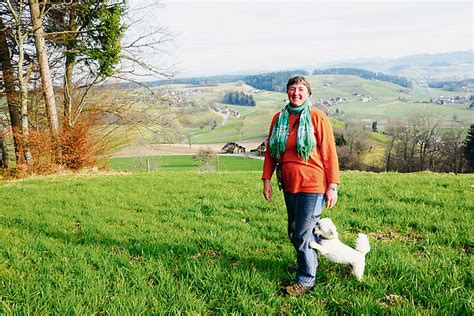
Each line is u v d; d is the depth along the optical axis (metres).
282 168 3.83
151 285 4.05
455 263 4.33
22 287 3.98
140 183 11.79
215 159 66.75
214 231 6.02
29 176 15.71
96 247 5.42
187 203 8.36
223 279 4.11
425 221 6.04
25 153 16.44
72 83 18.81
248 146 89.69
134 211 7.87
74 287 3.98
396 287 3.81
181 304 3.63
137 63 19.20
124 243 5.64
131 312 3.50
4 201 9.23
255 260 4.68
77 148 17.25
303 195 3.71
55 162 16.89
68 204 8.66
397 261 4.30
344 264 4.08
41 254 5.20
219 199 8.72
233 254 4.93
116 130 20.08
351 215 6.73
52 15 17.55
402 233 5.80
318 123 3.67
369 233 5.91
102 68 17.50
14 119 18.41
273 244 5.31
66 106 18.53
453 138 53.06
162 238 5.76
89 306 3.62
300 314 3.38
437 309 3.32
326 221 3.87
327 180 3.76
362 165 60.00
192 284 4.09
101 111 19.77
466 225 5.69
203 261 4.61
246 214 7.20
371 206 7.29
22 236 6.15
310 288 3.88
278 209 7.46
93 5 16.75
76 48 17.11
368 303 3.46
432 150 54.72
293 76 3.72
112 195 9.67
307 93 3.75
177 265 4.60
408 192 8.31
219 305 3.66
